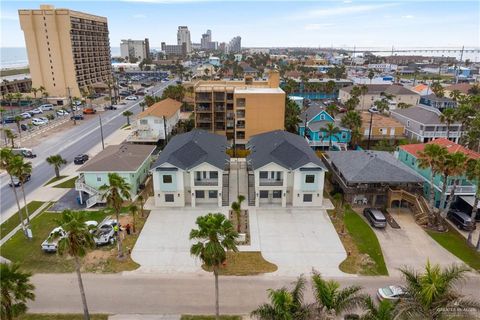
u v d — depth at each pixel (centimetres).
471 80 19100
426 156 4466
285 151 5300
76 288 3353
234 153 7162
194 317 2981
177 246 4041
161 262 3750
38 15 13000
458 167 4138
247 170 6012
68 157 7188
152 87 17500
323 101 13525
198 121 8119
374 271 3603
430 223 4503
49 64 13500
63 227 2534
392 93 11812
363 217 4738
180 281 3456
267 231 4369
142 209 4772
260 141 6206
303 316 2244
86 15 14650
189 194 5069
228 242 2519
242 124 7700
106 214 4803
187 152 5222
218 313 2759
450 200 4466
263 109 7581
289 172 4925
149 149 6206
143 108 11106
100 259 3800
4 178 6141
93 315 3006
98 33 15950
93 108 12081
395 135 8038
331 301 2250
